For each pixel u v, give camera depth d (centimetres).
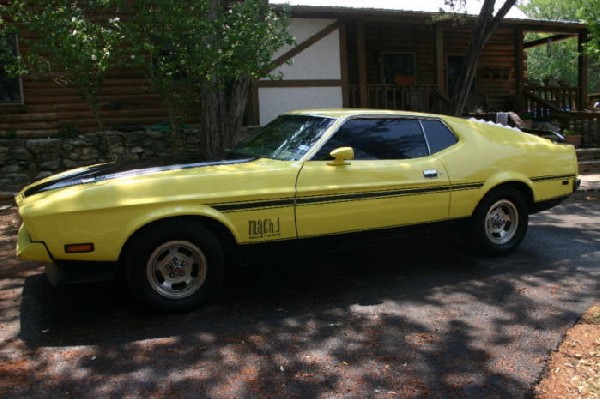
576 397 303
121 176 421
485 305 441
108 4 746
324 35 1273
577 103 1695
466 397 305
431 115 540
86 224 389
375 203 483
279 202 442
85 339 380
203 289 429
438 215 523
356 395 307
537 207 594
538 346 365
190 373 332
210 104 863
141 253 405
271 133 532
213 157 492
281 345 370
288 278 514
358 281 505
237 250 441
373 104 1500
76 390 313
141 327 400
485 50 1731
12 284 503
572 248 612
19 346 370
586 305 439
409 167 502
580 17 1450
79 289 484
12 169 1020
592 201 948
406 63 1622
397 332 390
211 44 727
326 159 470
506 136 577
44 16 682
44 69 821
